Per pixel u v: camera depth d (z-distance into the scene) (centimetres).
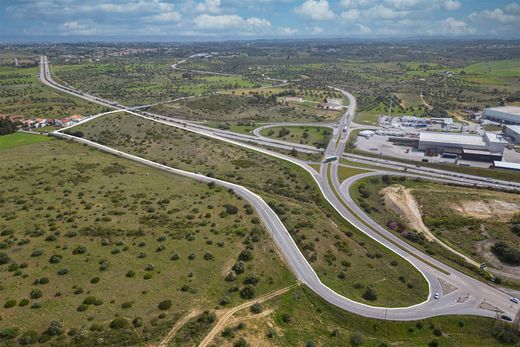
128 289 9475
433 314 10050
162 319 8531
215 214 14050
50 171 17238
